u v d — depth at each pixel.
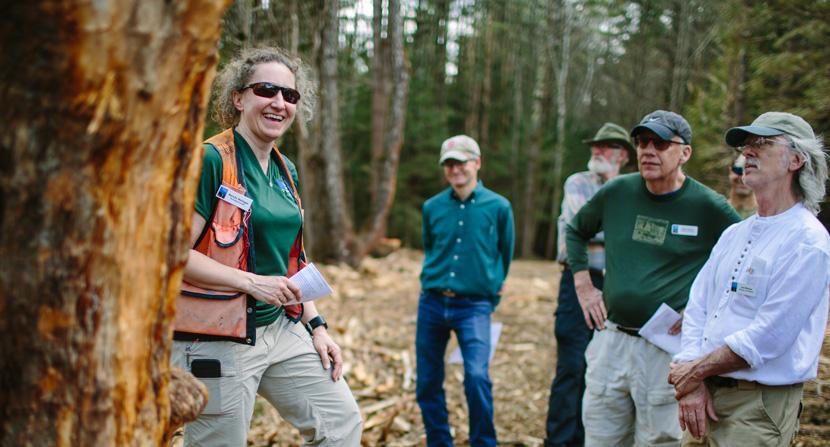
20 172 1.04
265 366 2.26
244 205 2.13
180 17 1.05
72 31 0.95
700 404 2.19
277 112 2.22
